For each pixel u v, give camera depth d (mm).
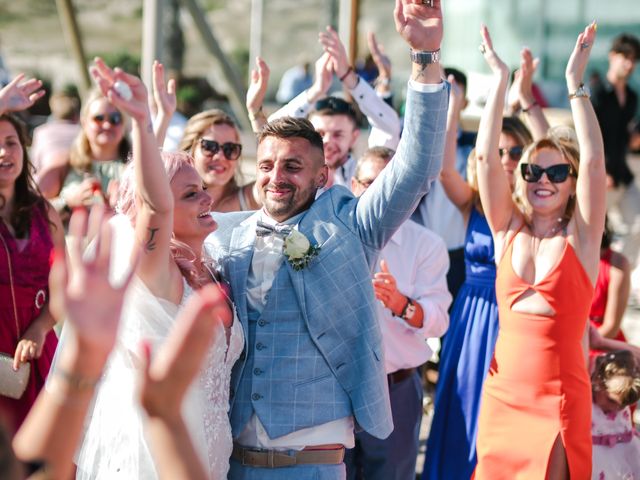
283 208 6527
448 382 9289
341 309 6371
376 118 10461
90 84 22016
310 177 6555
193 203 6090
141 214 5492
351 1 18203
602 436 8258
